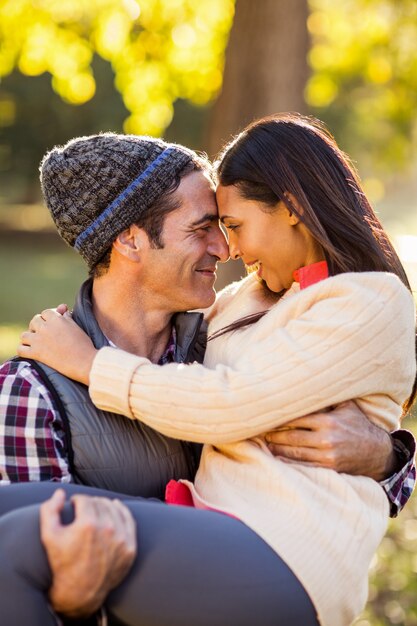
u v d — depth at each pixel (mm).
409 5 8609
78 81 8648
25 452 2711
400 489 2844
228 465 2596
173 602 2221
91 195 2922
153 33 8344
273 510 2412
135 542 2191
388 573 5340
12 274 22562
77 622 2236
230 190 2809
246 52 6555
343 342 2516
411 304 2662
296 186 2719
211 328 3055
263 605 2277
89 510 2148
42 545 2125
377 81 9188
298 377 2498
